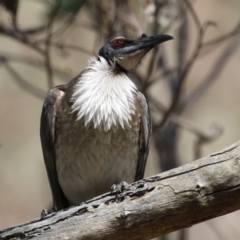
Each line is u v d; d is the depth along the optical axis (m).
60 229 8.88
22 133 17.75
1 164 17.48
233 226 15.92
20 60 14.86
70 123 10.92
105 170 11.04
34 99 17.94
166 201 8.71
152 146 14.04
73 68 14.80
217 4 16.80
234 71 18.20
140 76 12.23
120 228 8.82
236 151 8.66
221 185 8.57
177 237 12.88
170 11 12.35
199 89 13.45
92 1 12.18
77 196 11.39
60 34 12.45
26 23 14.76
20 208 17.14
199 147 12.91
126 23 12.21
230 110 17.86
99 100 10.88
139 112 11.20
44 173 17.34
